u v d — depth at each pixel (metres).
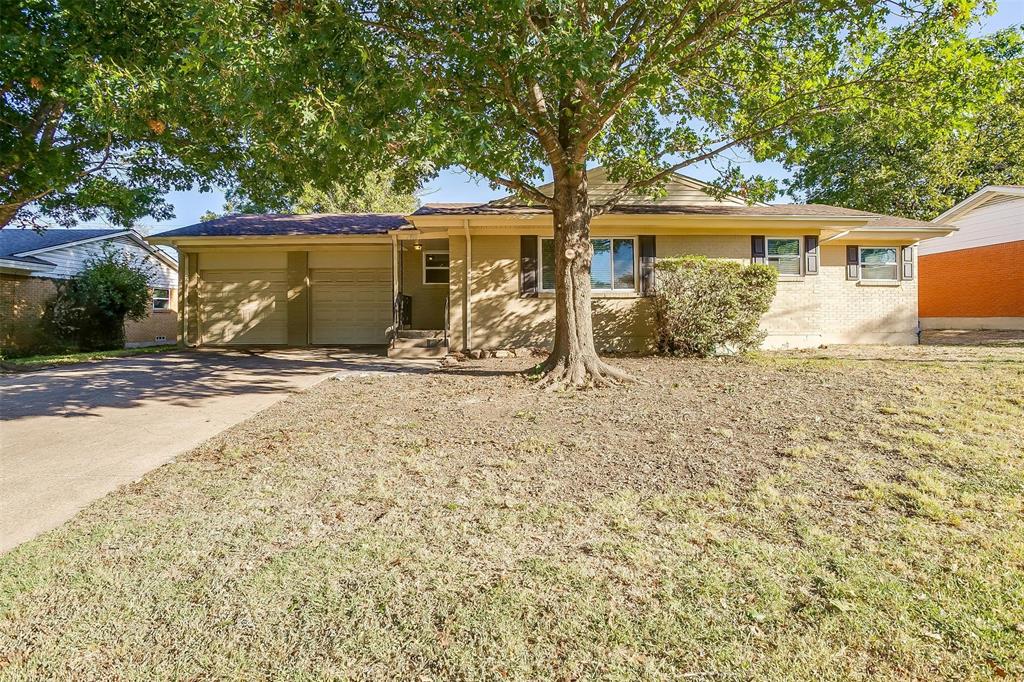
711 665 1.80
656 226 11.30
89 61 6.43
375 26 5.98
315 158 6.66
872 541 2.63
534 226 11.12
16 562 2.54
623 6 6.50
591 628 2.01
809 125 7.82
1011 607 2.06
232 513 3.10
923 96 7.05
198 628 2.04
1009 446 3.92
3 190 9.46
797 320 11.59
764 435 4.42
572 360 7.11
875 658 1.82
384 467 3.87
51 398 6.71
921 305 18.77
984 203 16.33
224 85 4.88
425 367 9.62
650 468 3.76
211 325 14.76
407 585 2.31
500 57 5.33
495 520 2.96
